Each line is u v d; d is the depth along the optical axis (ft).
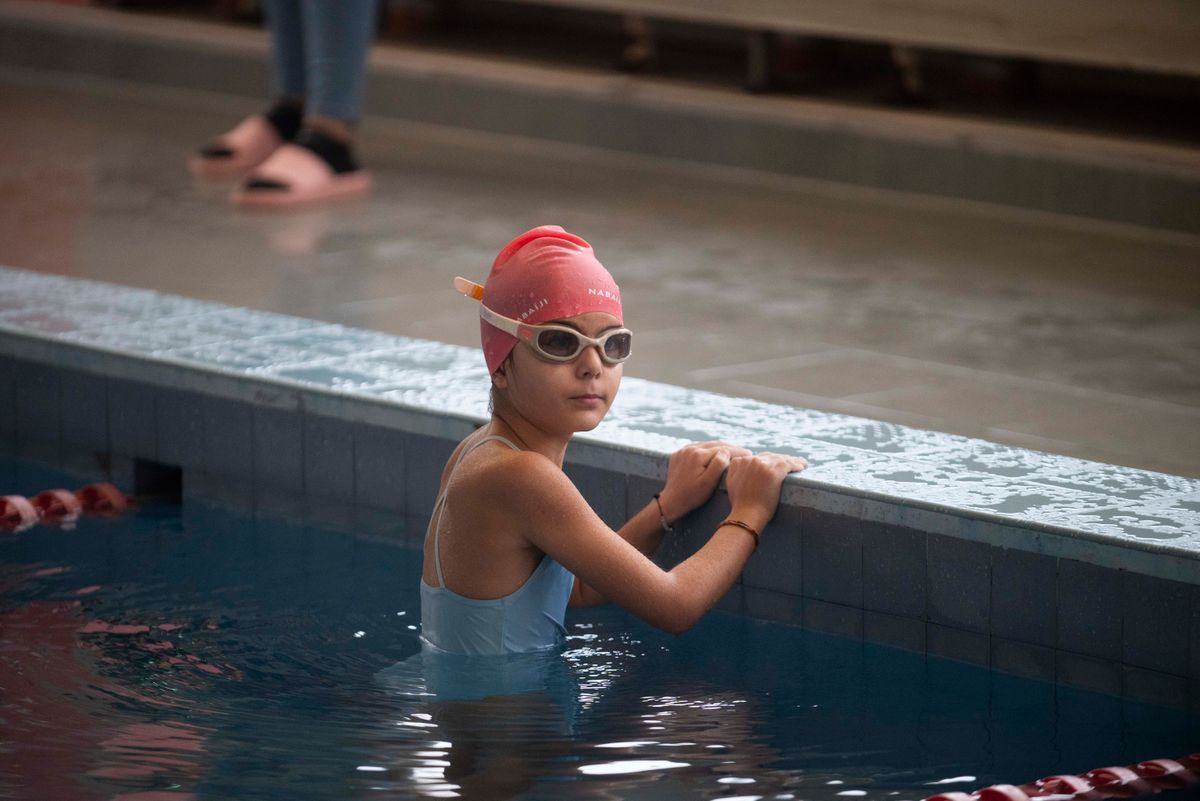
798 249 41.98
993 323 34.96
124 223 43.42
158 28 63.62
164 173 49.98
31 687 21.01
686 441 25.38
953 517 22.24
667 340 33.55
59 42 65.46
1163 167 43.24
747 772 18.62
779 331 34.32
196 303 34.65
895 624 23.16
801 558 23.85
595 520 21.02
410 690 20.90
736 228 44.34
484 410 26.76
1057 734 19.97
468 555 21.57
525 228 43.83
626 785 18.13
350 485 28.37
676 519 24.35
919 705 20.88
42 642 22.72
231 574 25.99
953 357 32.35
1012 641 22.08
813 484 23.49
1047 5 45.24
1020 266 40.22
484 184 49.62
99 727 19.69
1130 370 31.32
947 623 22.65
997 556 21.97
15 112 59.21
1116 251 41.73
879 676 21.93
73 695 20.74
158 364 30.37
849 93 52.49
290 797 17.74
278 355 30.58
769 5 50.88
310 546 27.58
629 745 19.31
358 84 48.44
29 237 41.52
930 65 53.36
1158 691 20.89
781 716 20.39
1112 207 44.32
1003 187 46.14
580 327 20.62
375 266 39.34
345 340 31.73
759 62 52.42
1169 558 20.49
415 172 51.21
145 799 17.69
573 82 54.54
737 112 51.03
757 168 50.98
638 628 23.50
